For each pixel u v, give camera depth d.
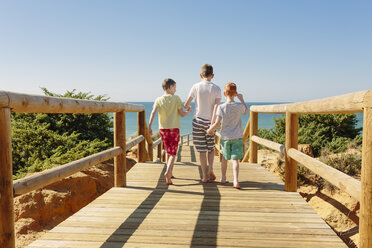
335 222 4.20
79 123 8.20
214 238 2.30
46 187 4.50
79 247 2.13
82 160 2.69
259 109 5.12
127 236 2.33
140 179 4.36
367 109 1.60
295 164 3.64
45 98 1.91
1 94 1.51
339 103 1.97
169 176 4.00
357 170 5.91
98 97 9.48
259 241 2.24
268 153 10.66
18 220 3.84
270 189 3.78
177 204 3.14
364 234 1.64
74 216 2.76
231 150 3.86
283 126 13.86
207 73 4.05
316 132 12.16
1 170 1.58
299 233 2.39
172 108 4.00
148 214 2.83
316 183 5.43
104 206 3.07
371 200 1.60
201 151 4.11
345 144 11.00
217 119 3.75
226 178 4.46
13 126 6.91
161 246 2.16
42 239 2.26
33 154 6.41
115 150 3.62
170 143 4.04
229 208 3.01
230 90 3.81
